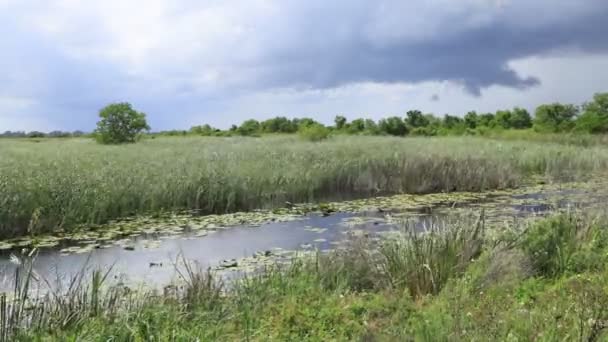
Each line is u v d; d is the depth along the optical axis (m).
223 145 23.09
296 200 11.95
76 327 3.88
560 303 4.07
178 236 8.34
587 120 37.56
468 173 13.69
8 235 8.37
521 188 13.74
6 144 26.62
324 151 17.66
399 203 11.41
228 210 10.77
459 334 3.39
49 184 9.67
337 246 7.20
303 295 4.58
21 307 4.41
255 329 3.94
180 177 11.31
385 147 19.89
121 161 14.12
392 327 3.72
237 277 5.70
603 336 3.34
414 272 4.93
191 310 4.40
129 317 4.05
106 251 7.42
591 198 9.97
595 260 5.43
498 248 5.42
